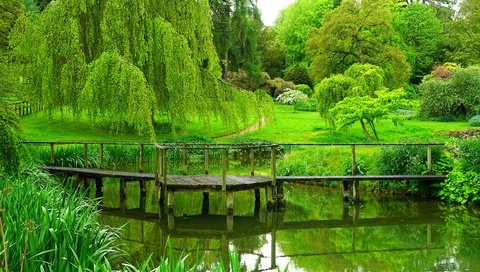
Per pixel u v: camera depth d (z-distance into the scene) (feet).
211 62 71.92
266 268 26.48
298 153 59.67
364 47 108.88
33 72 62.13
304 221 38.42
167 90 67.82
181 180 40.60
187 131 88.17
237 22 124.77
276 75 180.65
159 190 40.75
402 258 28.45
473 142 43.68
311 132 86.74
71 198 25.14
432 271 25.64
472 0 137.28
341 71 111.75
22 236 16.43
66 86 59.72
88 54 68.23
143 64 66.03
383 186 48.39
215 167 64.59
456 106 93.71
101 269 15.16
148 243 31.65
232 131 90.68
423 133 75.05
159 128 87.10
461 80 93.56
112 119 61.41
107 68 57.93
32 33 62.34
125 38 63.52
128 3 64.64
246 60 132.87
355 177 43.86
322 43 109.29
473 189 42.32
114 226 36.04
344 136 75.46
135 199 47.44
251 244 31.86
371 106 63.52
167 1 71.15
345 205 44.04
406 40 160.15
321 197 47.44
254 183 39.68
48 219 18.47
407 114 102.63
